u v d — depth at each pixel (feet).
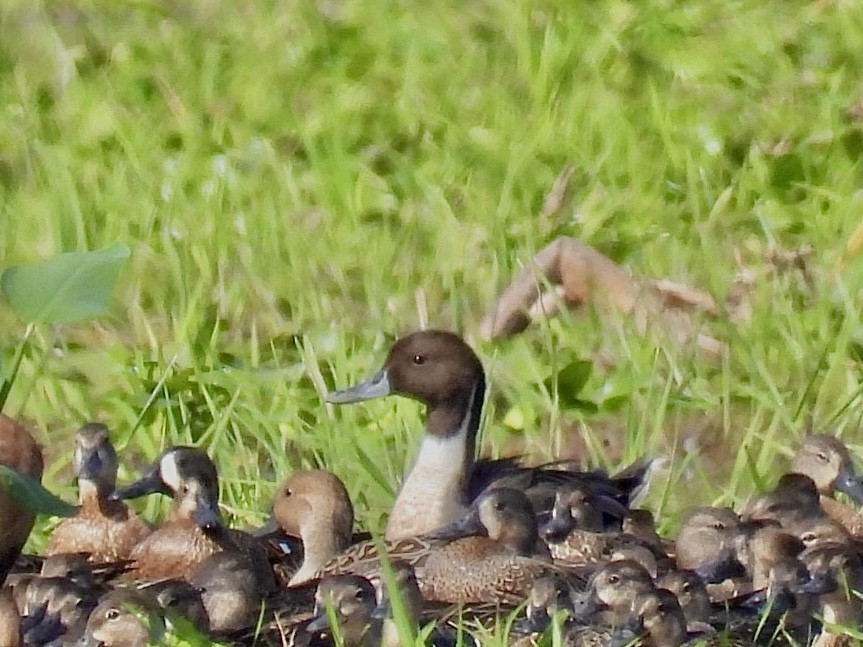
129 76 67.97
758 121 62.54
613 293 51.26
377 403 47.26
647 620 37.04
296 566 41.93
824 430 46.37
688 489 45.39
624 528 42.11
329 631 37.27
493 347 50.55
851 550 38.58
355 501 44.73
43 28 72.95
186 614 37.22
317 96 66.69
